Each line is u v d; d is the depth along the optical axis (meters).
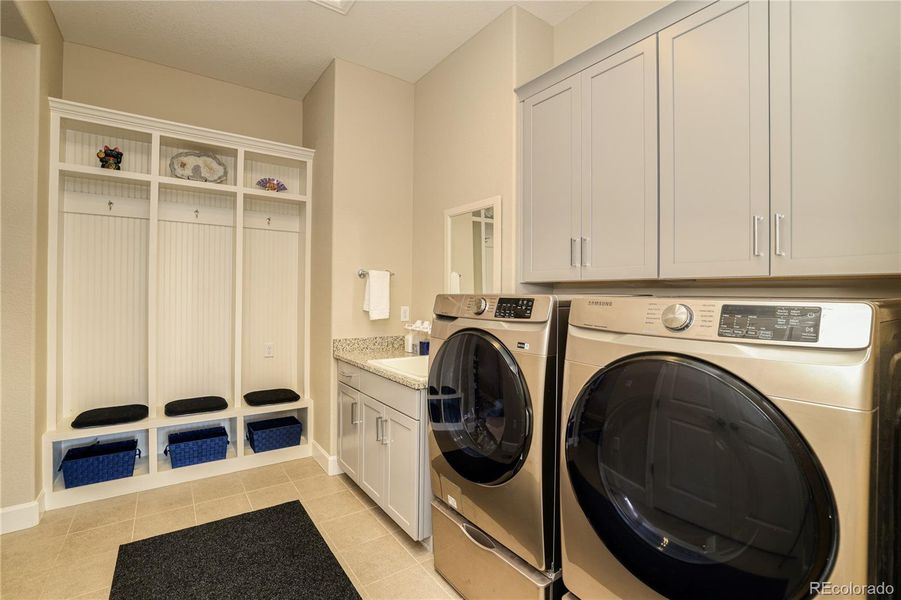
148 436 2.87
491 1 2.33
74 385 2.84
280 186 3.40
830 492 0.79
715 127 1.47
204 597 1.75
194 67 3.13
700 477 0.96
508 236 2.35
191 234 3.23
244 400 3.26
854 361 0.78
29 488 2.27
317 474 2.99
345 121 3.01
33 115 2.27
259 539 2.18
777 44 1.32
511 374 1.47
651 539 1.05
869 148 1.15
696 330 0.99
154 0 2.39
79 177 2.79
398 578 1.89
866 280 1.39
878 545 0.79
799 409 0.82
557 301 1.43
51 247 2.51
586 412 1.21
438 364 1.87
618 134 1.78
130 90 2.99
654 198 1.65
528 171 2.23
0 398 2.21
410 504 2.05
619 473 1.12
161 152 3.10
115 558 2.00
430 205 3.08
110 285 2.95
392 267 3.23
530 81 2.21
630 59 1.74
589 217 1.90
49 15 2.45
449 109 2.88
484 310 1.67
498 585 1.56
